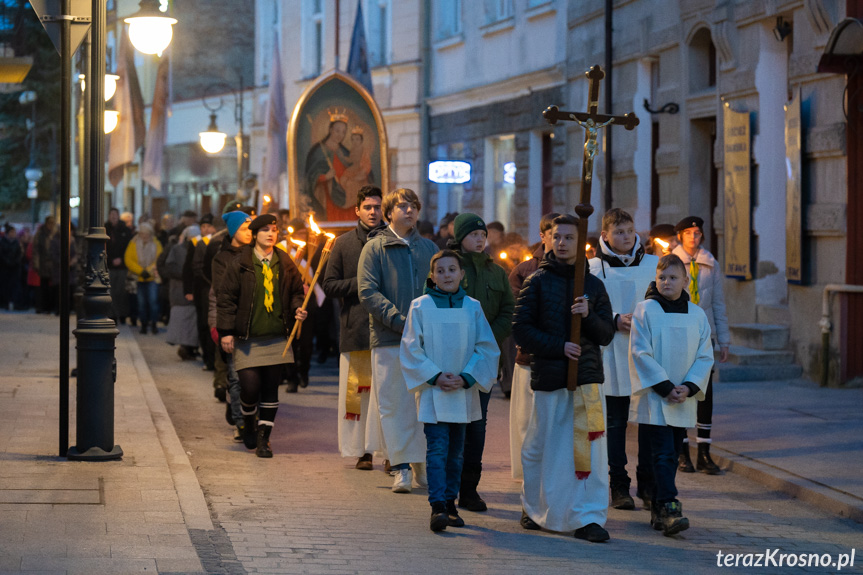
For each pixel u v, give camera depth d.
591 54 22.00
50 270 27.98
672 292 7.97
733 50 16.95
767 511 8.63
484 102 27.28
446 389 7.74
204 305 16.62
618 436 8.73
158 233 26.97
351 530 7.64
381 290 9.19
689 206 18.38
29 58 16.11
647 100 19.34
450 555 7.08
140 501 7.83
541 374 7.64
